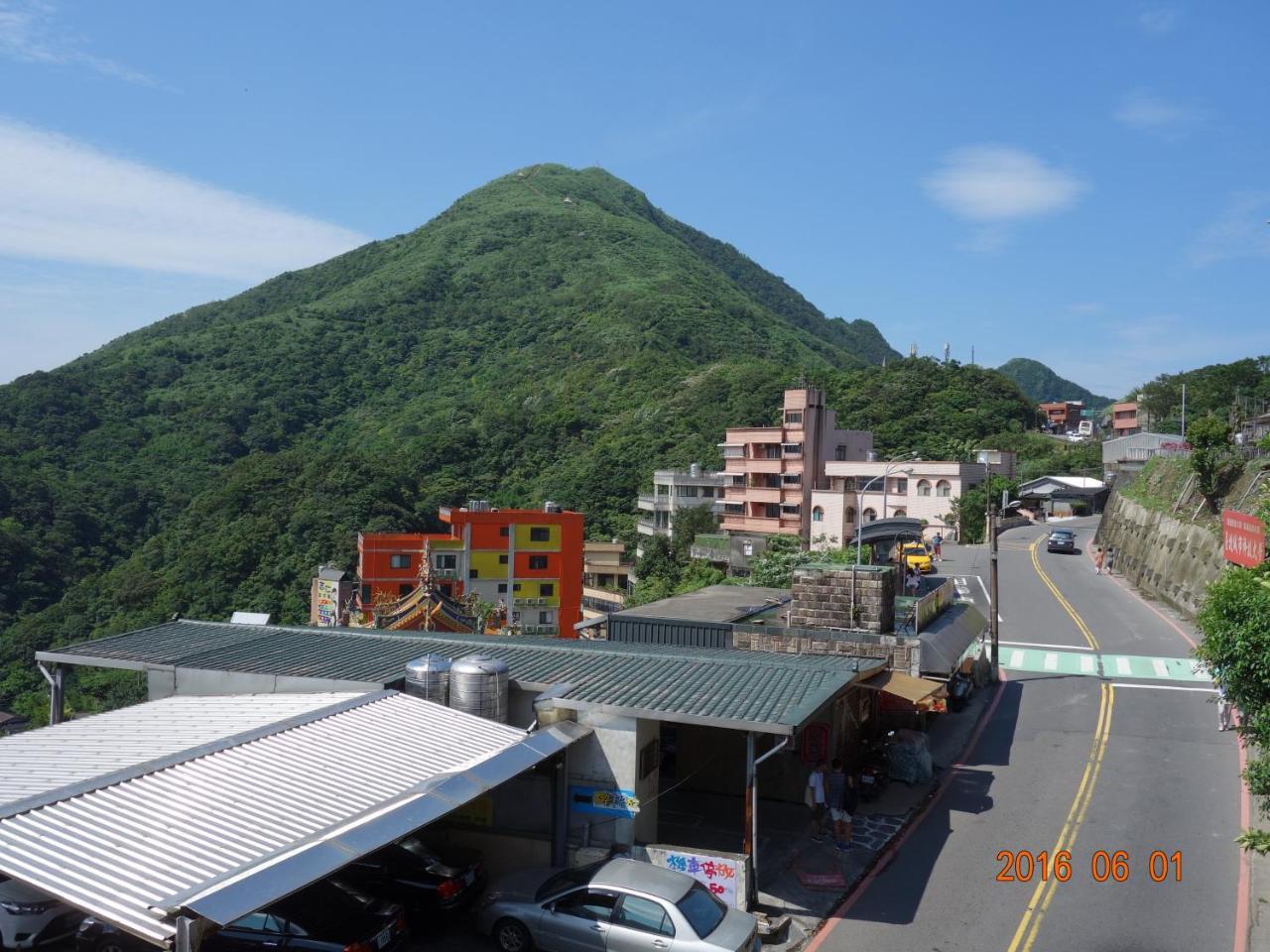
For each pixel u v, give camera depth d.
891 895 15.34
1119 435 104.12
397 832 11.07
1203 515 42.72
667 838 17.72
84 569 76.75
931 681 20.22
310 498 76.75
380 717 15.01
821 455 78.00
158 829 10.55
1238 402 75.94
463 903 14.18
